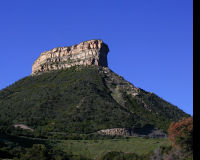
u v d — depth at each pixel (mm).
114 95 140125
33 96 133250
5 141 74625
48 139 89562
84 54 181500
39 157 65062
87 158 70875
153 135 105812
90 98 126438
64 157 68812
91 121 109750
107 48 190000
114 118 111438
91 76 154000
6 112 119062
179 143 55125
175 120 129375
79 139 93562
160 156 55562
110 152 68938
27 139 82938
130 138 95812
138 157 62438
